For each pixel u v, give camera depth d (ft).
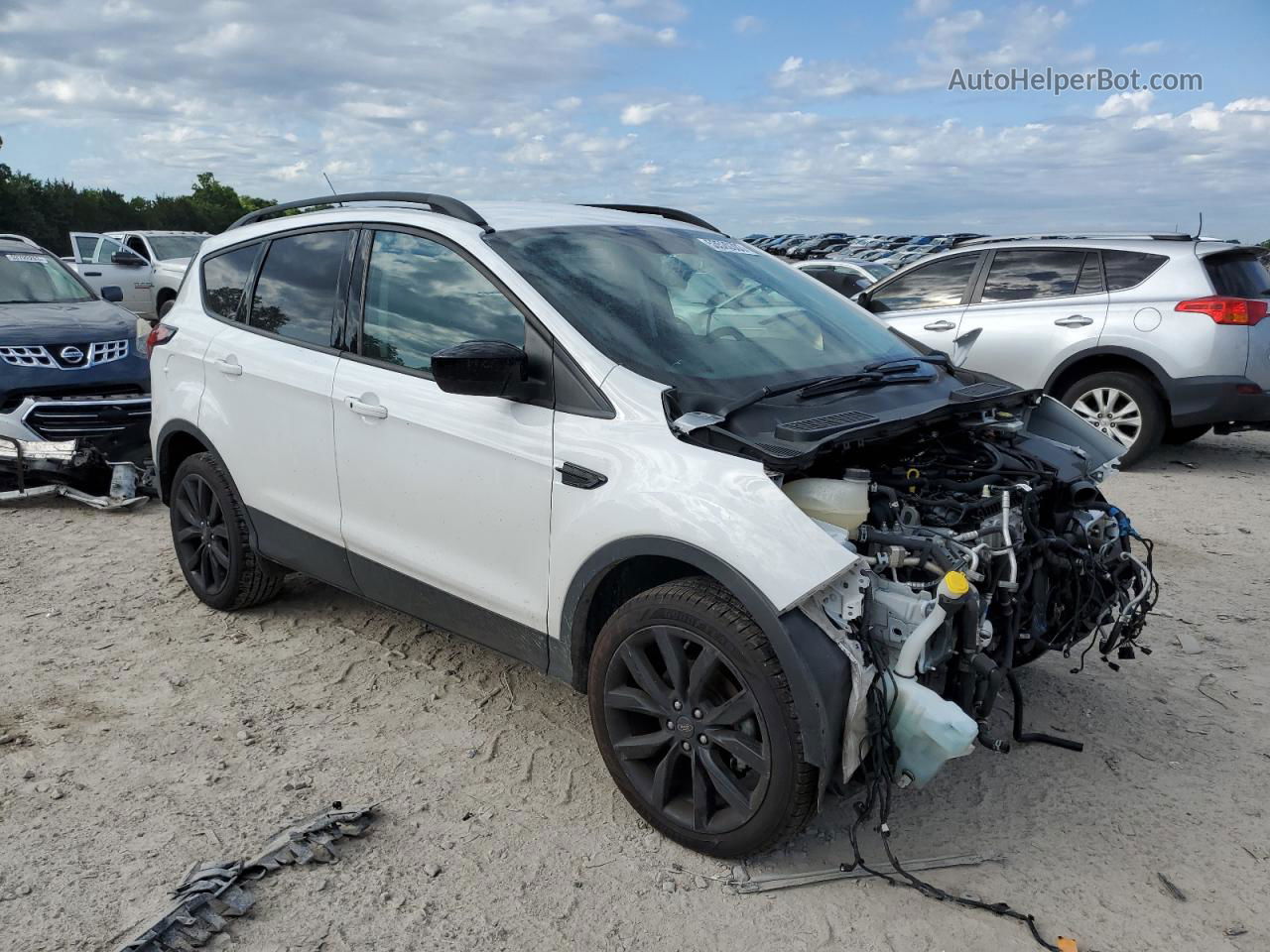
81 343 22.95
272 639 14.84
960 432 11.72
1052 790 11.02
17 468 21.63
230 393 14.46
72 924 8.58
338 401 12.65
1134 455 26.68
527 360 10.80
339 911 8.85
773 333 11.96
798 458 8.84
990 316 28.32
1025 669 13.97
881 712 8.75
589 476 9.98
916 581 9.48
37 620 15.48
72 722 12.23
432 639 14.88
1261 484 25.39
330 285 13.39
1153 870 9.65
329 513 13.17
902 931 8.75
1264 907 9.11
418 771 11.25
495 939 8.57
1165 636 15.25
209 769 11.21
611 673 10.03
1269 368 24.95
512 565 10.97
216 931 8.48
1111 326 26.22
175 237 60.49
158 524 20.89
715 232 14.61
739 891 9.25
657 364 10.45
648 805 9.96
